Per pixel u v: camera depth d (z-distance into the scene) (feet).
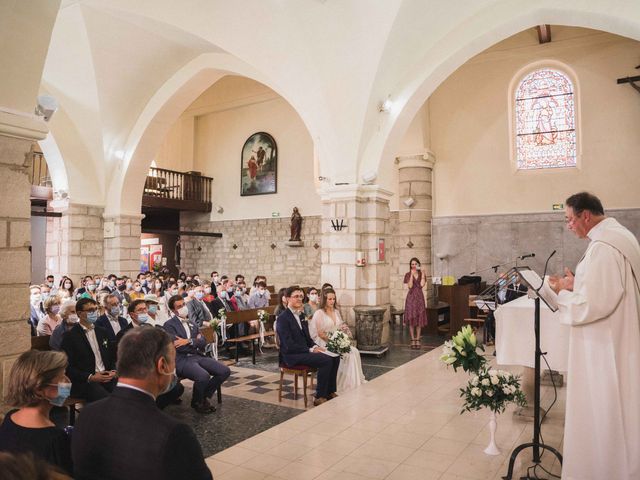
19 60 10.41
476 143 38.58
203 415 15.85
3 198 10.35
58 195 36.73
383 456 11.76
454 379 19.45
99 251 37.93
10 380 6.06
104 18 28.04
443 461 11.39
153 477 4.50
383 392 17.58
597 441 8.05
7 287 10.29
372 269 27.27
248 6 24.32
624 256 8.15
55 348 15.20
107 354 15.26
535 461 10.19
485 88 38.34
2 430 5.93
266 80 28.73
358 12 22.76
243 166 50.67
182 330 17.11
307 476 10.71
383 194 28.07
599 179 34.22
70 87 32.94
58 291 25.57
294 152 47.57
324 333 18.78
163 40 30.01
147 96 34.86
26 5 10.08
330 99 26.32
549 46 36.01
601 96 34.35
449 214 39.32
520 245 36.73
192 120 53.88
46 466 3.33
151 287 34.40
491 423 11.85
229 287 32.32
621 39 33.83
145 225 56.65
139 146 36.09
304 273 46.44
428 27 24.06
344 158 27.22
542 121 36.63
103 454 4.74
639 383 7.87
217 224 52.26
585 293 8.11
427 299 38.75
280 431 13.60
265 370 22.66
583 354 8.36
